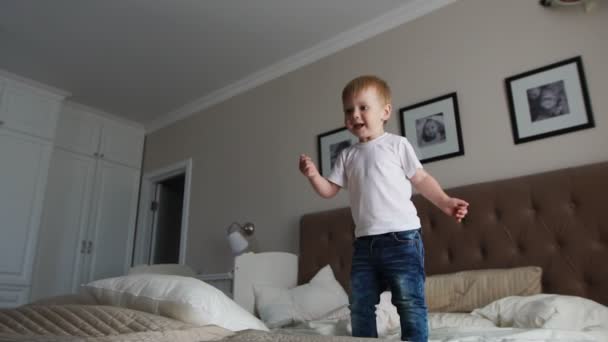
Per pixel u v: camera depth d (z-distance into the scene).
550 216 2.14
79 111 4.47
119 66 3.78
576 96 2.29
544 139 2.35
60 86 4.10
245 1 2.98
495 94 2.56
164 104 4.48
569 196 2.11
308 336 0.89
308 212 3.26
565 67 2.35
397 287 1.25
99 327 1.16
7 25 3.23
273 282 2.85
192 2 2.99
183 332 1.01
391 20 3.10
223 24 3.22
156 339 0.93
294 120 3.53
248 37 3.38
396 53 3.04
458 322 1.72
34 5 3.02
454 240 2.40
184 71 3.86
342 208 2.97
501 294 1.98
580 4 2.37
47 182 4.08
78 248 4.21
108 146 4.63
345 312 2.11
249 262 2.79
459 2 2.82
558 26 2.42
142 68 3.81
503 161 2.45
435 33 2.89
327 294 2.48
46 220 4.02
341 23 3.21
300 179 3.37
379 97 1.48
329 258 2.86
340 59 3.34
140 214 4.75
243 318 1.46
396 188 1.35
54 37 3.37
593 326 1.50
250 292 2.73
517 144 2.43
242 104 3.98
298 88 3.57
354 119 1.46
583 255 2.02
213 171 4.06
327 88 3.37
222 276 2.99
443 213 2.47
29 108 3.89
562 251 2.08
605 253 1.97
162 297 1.43
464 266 2.33
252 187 3.69
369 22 3.18
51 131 4.00
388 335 1.59
